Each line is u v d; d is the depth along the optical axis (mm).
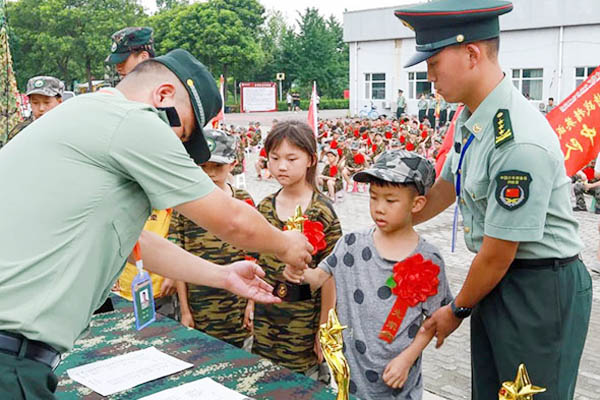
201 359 2029
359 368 2250
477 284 1994
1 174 1414
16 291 1344
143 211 1516
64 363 2014
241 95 40219
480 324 2166
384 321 2205
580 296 2027
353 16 28984
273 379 1866
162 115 1502
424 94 26641
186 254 2057
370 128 19016
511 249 1899
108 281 1502
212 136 2873
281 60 51406
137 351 2098
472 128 2016
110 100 1462
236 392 1770
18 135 1483
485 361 2168
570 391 2045
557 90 22875
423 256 2209
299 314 2641
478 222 2088
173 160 1444
